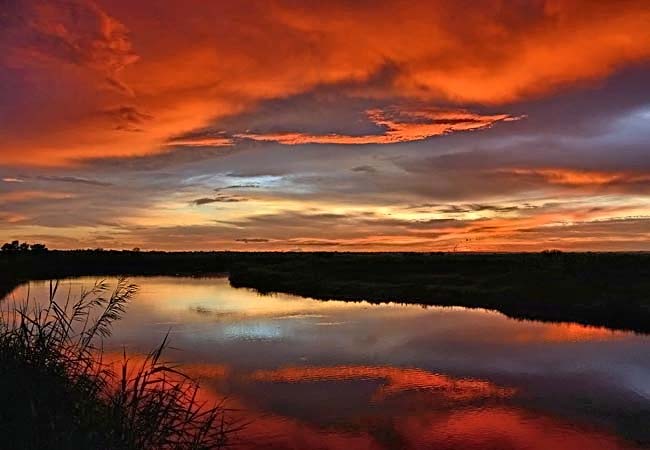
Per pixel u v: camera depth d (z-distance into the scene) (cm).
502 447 1056
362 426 1155
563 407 1274
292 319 2714
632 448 1045
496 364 1697
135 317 2766
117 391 546
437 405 1292
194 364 1652
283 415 1205
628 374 1570
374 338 2155
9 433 467
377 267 5088
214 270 9156
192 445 542
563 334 2247
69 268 8044
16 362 534
